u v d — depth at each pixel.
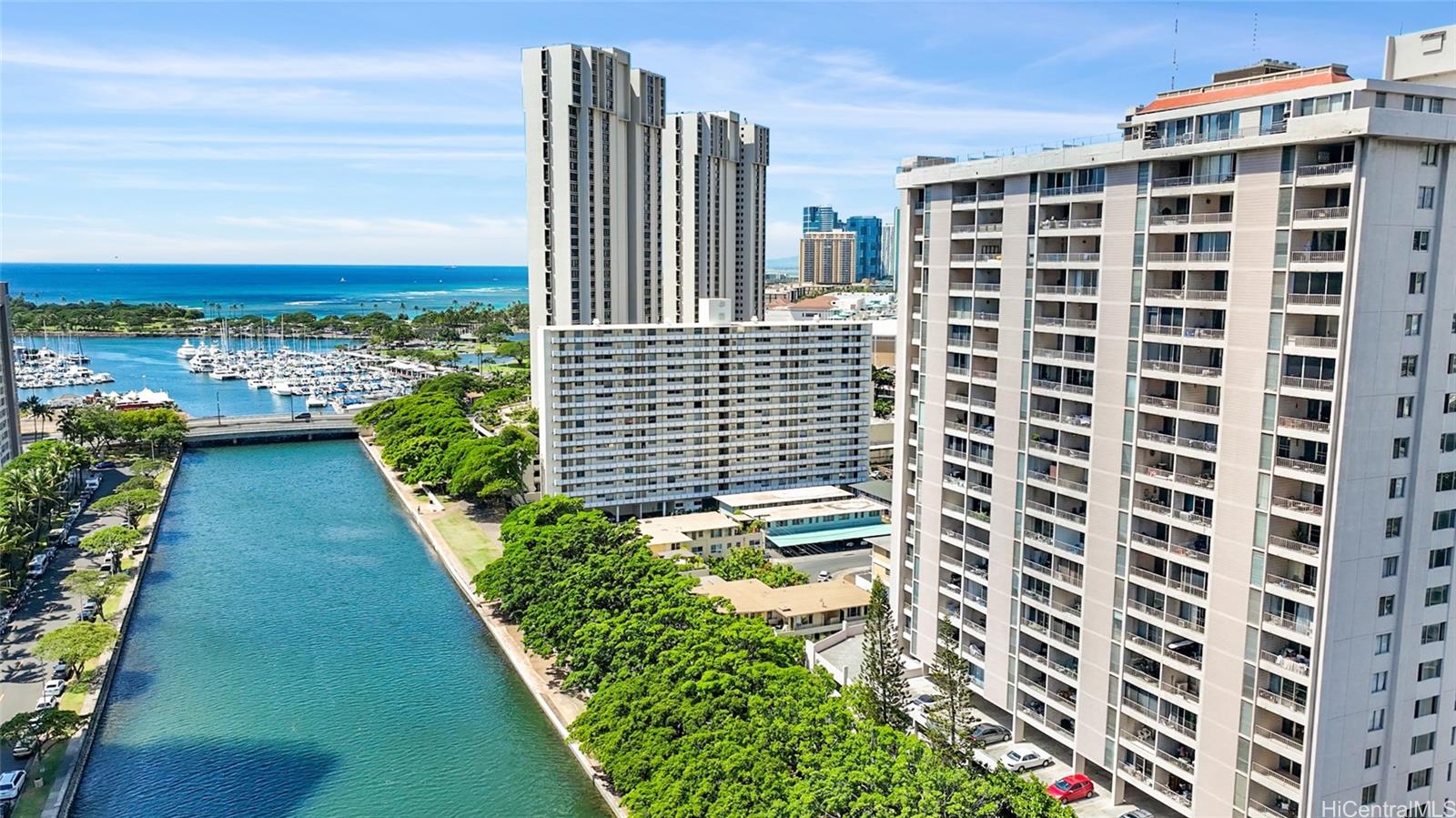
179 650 129.62
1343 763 71.25
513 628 135.50
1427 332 68.69
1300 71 80.31
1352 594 68.94
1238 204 71.56
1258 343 70.94
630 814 79.56
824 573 151.62
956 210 97.75
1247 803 74.12
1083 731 87.56
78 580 137.62
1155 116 79.69
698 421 187.75
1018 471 92.44
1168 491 79.50
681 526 166.75
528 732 109.31
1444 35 78.81
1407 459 69.81
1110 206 81.31
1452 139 65.69
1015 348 91.88
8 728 94.94
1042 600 91.50
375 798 96.00
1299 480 68.69
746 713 85.19
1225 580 74.50
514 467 188.38
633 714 88.69
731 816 71.75
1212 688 76.00
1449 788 77.62
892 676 91.81
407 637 135.50
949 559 103.69
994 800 68.56
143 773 99.25
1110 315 81.94
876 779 70.88
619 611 112.69
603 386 179.38
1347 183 64.75
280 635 135.38
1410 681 73.44
